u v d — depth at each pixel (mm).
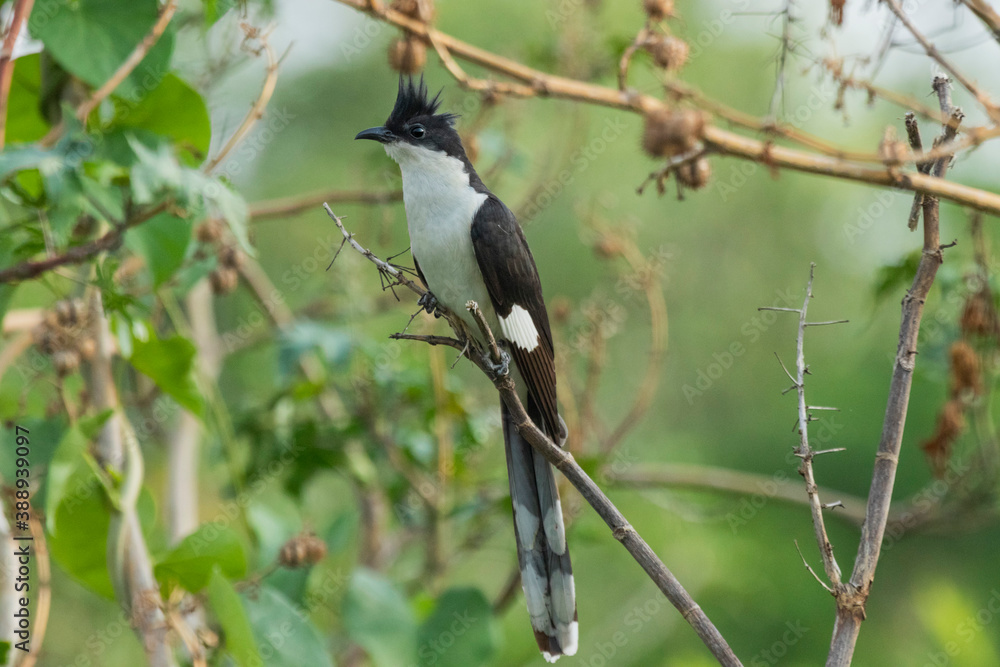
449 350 13367
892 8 5562
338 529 9438
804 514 16375
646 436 17609
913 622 16125
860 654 16031
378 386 10242
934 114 5559
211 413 8242
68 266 7480
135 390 9891
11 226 7375
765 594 15828
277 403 10047
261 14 8281
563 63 11508
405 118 8977
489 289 8547
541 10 17234
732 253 19156
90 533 7371
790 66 6887
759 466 17594
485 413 10891
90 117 7219
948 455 8664
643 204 18500
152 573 7215
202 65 9492
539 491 7746
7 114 8133
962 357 8461
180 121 7617
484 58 6477
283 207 9977
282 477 10508
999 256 11570
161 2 7238
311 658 7367
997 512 10969
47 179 6418
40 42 7168
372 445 10453
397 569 11680
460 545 10703
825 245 19297
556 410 8281
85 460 7043
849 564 16250
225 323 14617
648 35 6105
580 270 17516
